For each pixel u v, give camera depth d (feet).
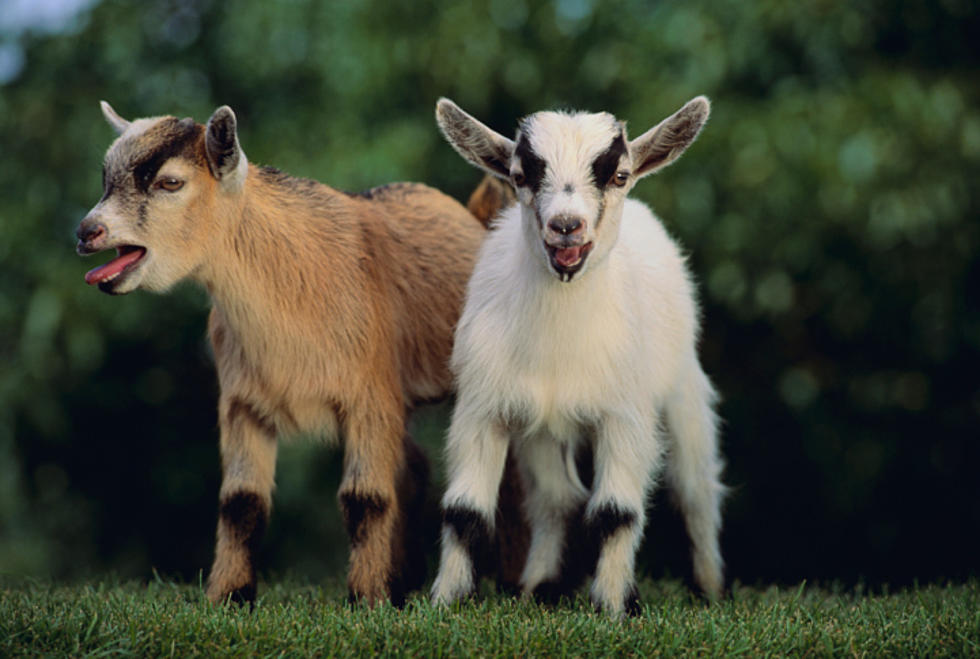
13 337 43.70
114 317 41.73
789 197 38.65
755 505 45.62
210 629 19.11
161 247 22.24
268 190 23.85
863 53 41.47
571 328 21.30
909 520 45.52
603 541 21.54
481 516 21.79
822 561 45.73
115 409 46.91
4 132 42.98
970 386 44.01
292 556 46.32
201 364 47.34
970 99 40.55
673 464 25.71
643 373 22.30
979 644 19.29
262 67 43.01
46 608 21.26
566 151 20.48
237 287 22.94
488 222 29.96
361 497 23.32
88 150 42.34
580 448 23.50
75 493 49.03
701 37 39.96
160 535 48.98
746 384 45.27
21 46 45.21
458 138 22.27
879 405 43.06
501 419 22.06
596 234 20.38
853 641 19.43
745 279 39.86
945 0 41.34
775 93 40.63
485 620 20.03
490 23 43.52
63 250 42.16
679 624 20.08
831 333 44.37
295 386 23.36
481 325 22.11
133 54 44.11
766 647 19.22
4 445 45.50
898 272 40.52
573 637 19.06
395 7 44.21
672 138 22.27
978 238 40.40
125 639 18.35
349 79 42.16
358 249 24.34
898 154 38.11
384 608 20.85
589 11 43.75
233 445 23.80
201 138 22.61
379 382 23.76
